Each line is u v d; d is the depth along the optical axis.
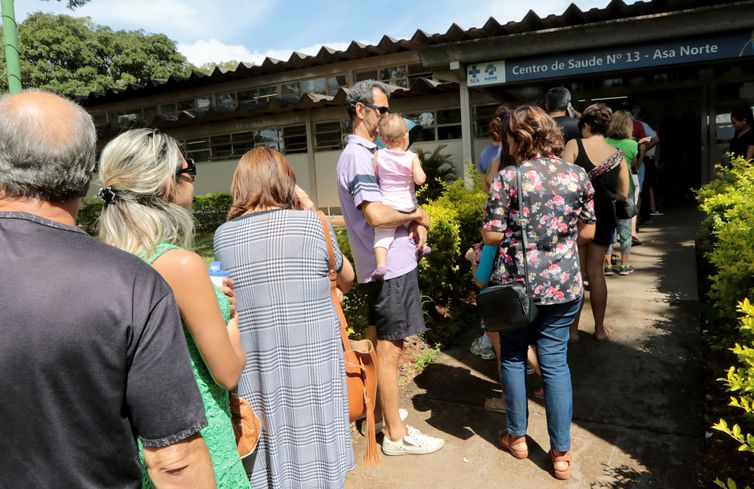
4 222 1.22
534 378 4.09
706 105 12.43
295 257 2.24
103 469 1.21
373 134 3.28
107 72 32.50
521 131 2.94
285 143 16.31
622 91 12.98
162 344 1.24
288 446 2.26
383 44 14.45
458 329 5.21
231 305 1.90
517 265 2.91
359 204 3.05
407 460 3.27
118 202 1.70
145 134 1.79
